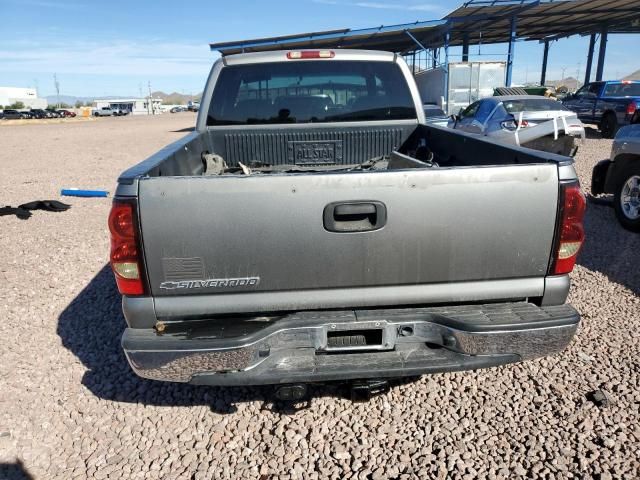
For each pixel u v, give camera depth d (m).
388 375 2.33
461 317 2.33
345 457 2.58
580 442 2.62
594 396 2.94
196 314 2.31
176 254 2.22
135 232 2.19
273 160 4.41
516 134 10.30
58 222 7.42
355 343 2.40
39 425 2.88
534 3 19.80
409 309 2.39
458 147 3.66
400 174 2.21
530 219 2.30
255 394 3.13
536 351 2.36
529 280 2.40
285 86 4.21
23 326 4.09
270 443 2.70
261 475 2.48
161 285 2.25
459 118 13.38
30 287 4.91
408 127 4.40
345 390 3.13
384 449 2.63
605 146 14.02
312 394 3.12
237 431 2.80
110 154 16.95
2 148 20.27
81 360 3.57
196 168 3.82
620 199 6.34
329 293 2.33
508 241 2.32
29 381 3.31
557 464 2.48
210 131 4.29
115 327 4.04
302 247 2.25
